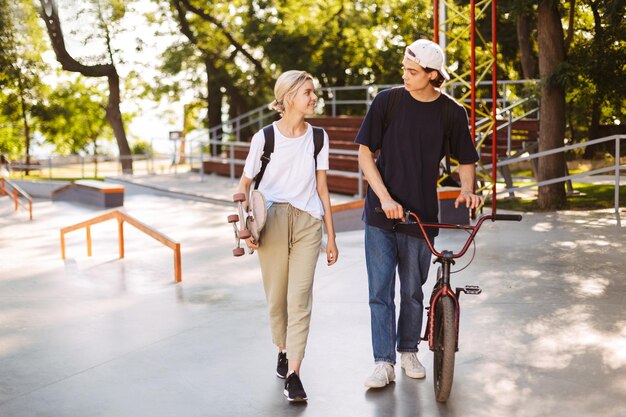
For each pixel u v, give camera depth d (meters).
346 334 5.54
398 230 4.29
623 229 10.24
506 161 12.63
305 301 4.28
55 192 18.50
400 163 4.33
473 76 11.83
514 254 8.51
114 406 4.26
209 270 8.38
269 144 4.24
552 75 12.63
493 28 11.79
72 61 14.07
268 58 25.94
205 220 13.53
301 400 4.23
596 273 7.46
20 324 6.14
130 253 9.77
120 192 16.41
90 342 5.57
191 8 26.06
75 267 8.81
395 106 4.30
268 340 5.49
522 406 4.10
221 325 5.95
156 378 4.72
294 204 4.27
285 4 25.16
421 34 23.88
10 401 4.38
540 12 12.82
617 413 3.97
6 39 17.22
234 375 4.74
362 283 7.24
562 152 13.02
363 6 25.25
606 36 13.95
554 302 6.32
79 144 45.56
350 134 19.22
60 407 4.27
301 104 4.20
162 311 6.48
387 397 4.29
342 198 15.79
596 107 18.06
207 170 23.72
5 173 29.42
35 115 33.78
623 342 5.18
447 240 9.45
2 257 9.77
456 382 4.48
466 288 4.15
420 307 4.55
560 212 12.37
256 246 4.18
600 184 17.61
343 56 25.19
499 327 5.60
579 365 4.73
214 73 27.95
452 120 4.30
